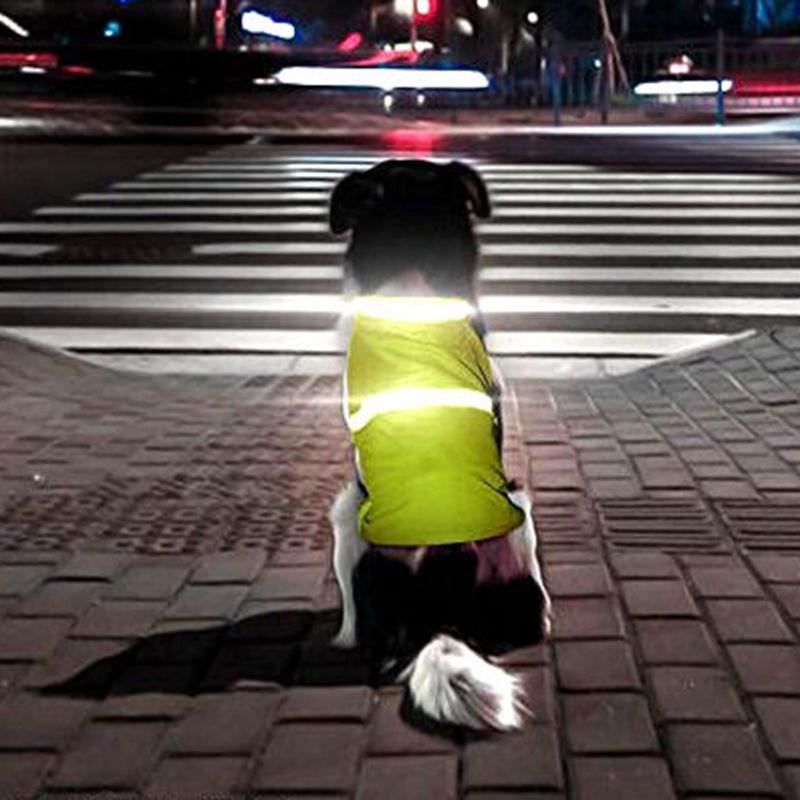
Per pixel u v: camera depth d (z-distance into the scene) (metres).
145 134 24.12
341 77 25.09
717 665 4.15
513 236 14.29
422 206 3.98
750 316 10.78
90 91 24.72
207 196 17.27
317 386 8.67
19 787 3.51
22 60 23.89
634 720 3.80
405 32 25.70
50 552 5.28
